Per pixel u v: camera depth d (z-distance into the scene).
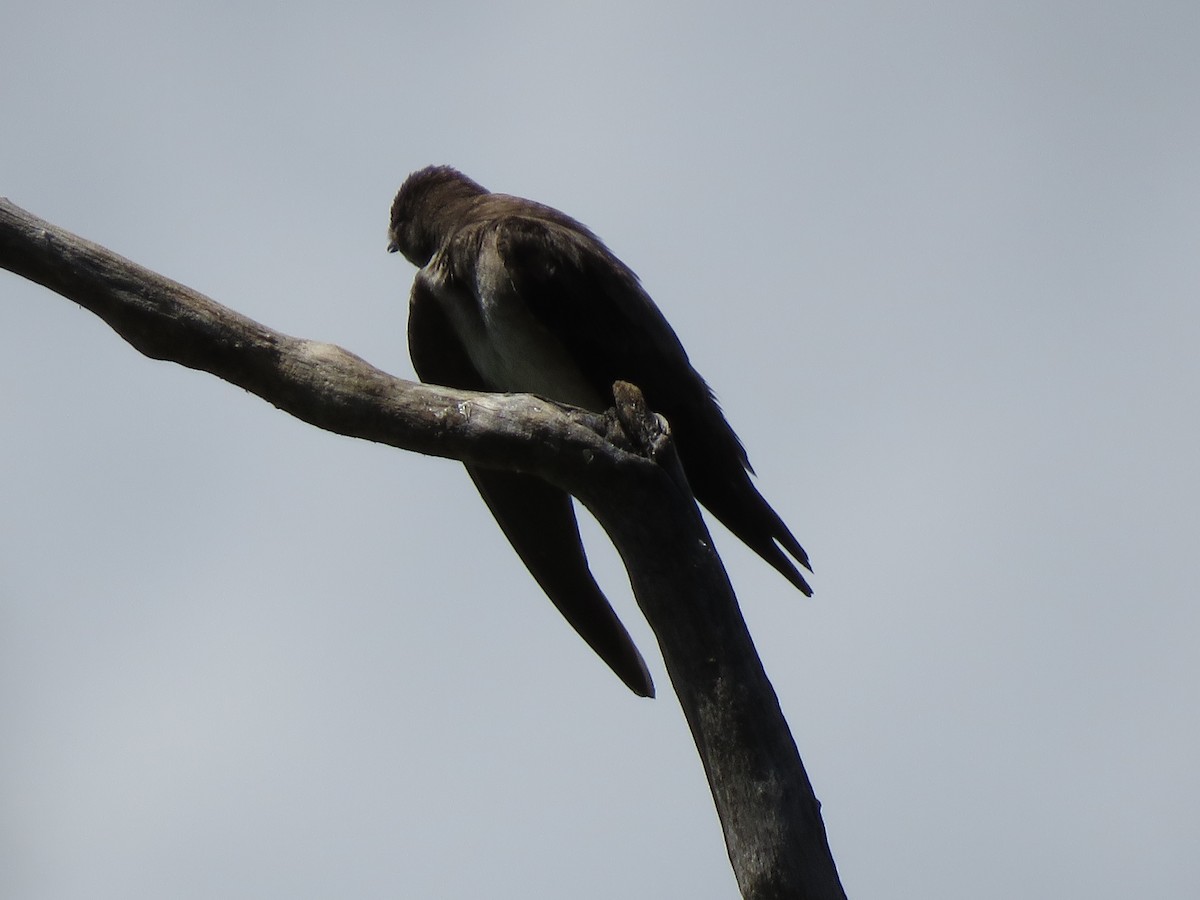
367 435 9.05
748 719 8.34
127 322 8.96
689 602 8.60
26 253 8.94
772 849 8.08
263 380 9.01
